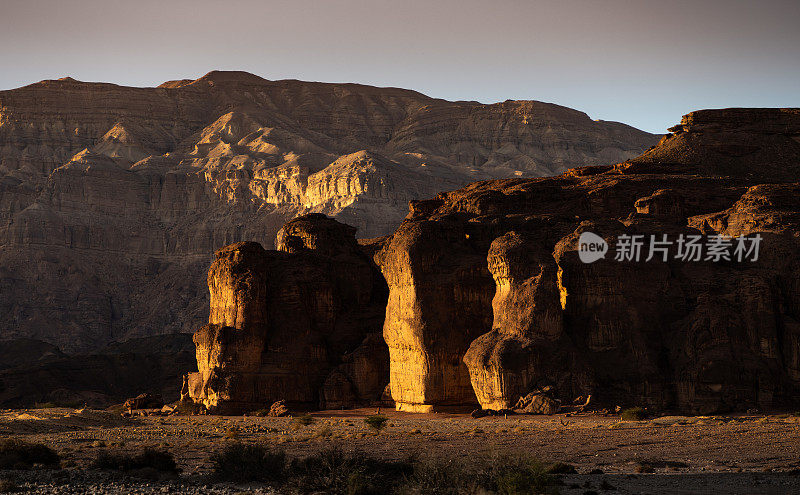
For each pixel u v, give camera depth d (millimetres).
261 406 107312
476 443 61188
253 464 43250
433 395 95375
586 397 86062
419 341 95938
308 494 37344
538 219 107688
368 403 105562
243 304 109312
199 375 112875
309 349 110938
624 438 61625
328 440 67062
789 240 95250
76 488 38938
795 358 88312
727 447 54969
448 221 104688
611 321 91000
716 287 93500
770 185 106375
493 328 92438
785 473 43344
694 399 85062
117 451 59594
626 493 38375
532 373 86625
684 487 39938
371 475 37969
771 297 90938
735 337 88562
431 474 37062
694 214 114938
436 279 97562
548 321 88750
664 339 91062
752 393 85438
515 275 92125
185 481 42750
